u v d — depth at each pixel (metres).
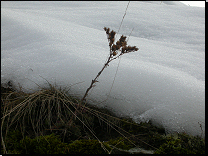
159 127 2.05
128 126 2.10
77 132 2.01
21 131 1.92
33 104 2.25
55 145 1.78
